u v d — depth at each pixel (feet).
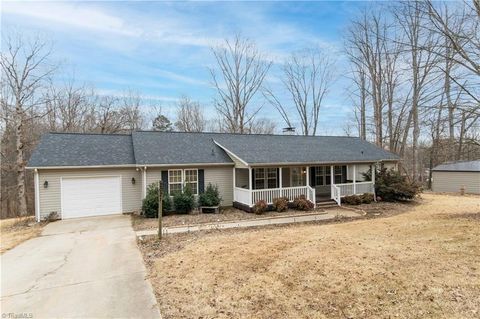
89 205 48.26
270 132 126.31
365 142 77.77
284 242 29.45
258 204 49.42
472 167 73.82
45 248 30.35
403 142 84.74
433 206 54.85
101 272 22.88
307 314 15.64
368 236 30.78
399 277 19.35
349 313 15.52
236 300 17.46
